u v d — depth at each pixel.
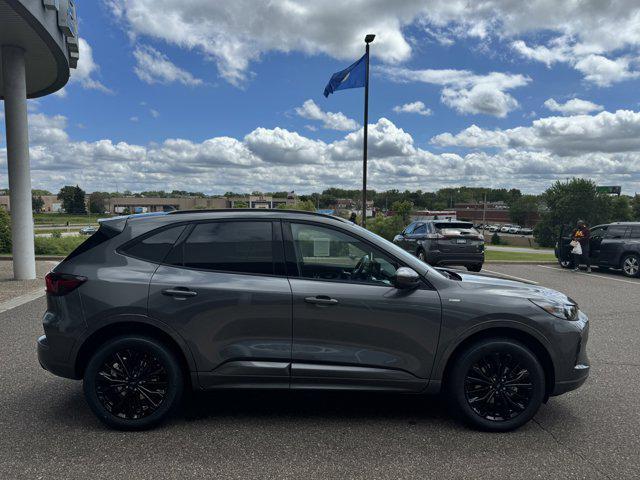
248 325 3.58
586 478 2.97
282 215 3.81
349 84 17.20
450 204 168.25
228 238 3.74
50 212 165.75
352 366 3.60
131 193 139.50
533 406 3.60
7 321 7.24
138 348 3.56
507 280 4.12
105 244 3.74
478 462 3.16
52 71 12.37
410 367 3.62
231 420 3.80
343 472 3.02
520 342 3.69
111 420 3.55
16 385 4.53
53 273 3.65
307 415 3.92
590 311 8.52
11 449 3.28
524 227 131.50
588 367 3.74
